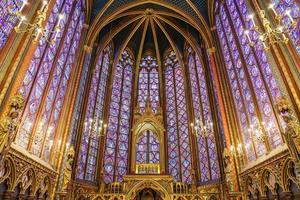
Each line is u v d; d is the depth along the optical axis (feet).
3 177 25.98
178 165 61.41
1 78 24.88
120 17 68.28
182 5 61.62
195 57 71.82
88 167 53.83
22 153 29.32
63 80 45.27
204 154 57.31
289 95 28.19
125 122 68.18
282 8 32.86
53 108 40.98
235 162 43.62
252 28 40.22
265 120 36.78
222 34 54.75
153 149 59.77
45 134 37.96
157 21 71.05
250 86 41.32
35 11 30.89
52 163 40.04
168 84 76.33
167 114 71.46
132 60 80.12
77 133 52.34
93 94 62.28
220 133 53.26
